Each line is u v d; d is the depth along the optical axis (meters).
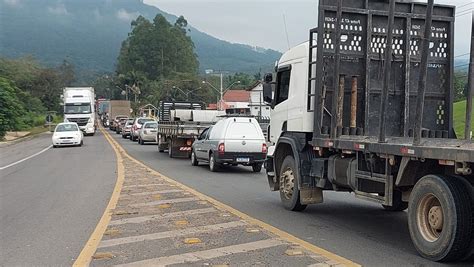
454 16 9.98
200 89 99.31
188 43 139.75
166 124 26.48
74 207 11.19
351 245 7.84
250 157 18.53
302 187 10.24
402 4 9.89
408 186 7.65
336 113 9.33
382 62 9.80
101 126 91.50
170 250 7.45
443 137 9.86
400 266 6.71
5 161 24.66
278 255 7.15
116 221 9.47
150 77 132.88
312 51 10.27
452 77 9.96
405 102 9.73
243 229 8.76
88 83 186.38
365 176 8.34
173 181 15.25
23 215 10.40
